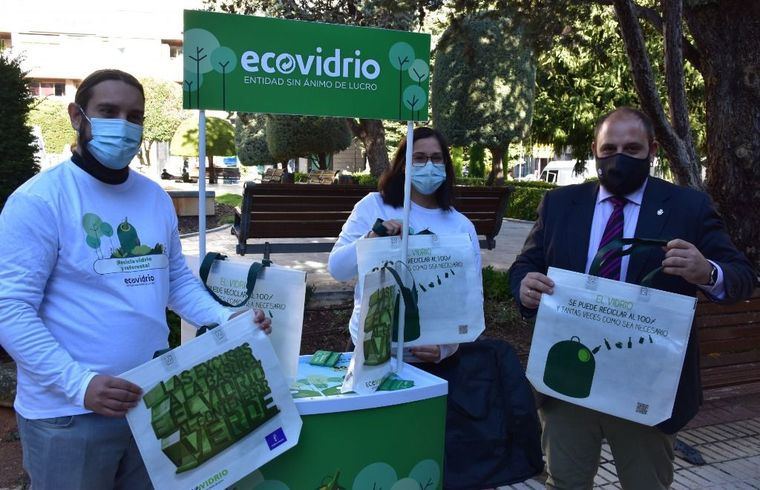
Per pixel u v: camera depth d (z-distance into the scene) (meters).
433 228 2.67
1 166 4.70
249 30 2.16
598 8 9.36
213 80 2.15
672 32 5.96
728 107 5.90
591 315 2.18
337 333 5.39
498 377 2.54
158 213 2.04
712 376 4.43
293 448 2.02
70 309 1.83
